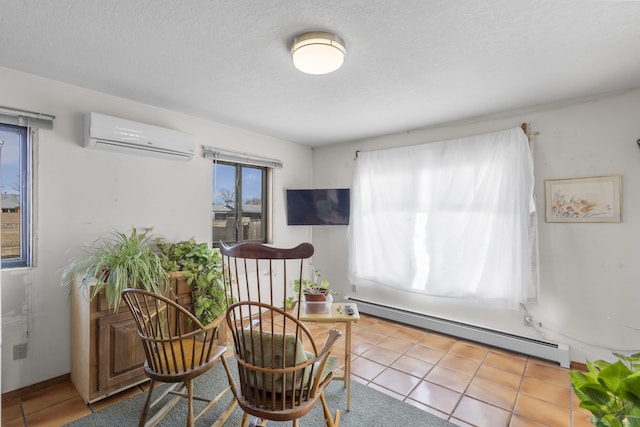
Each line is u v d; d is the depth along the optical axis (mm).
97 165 2441
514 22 1549
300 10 1465
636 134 2328
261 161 3707
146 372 1566
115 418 1873
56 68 2059
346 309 2131
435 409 2012
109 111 2500
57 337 2238
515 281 2715
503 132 2828
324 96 2535
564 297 2617
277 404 1304
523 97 2525
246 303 1292
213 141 3234
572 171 2568
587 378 1028
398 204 3496
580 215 2533
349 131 3566
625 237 2371
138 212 2678
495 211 2857
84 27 1604
